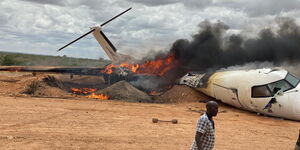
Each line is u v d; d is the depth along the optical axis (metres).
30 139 9.41
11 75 31.50
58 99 20.50
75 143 9.23
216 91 21.33
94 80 35.19
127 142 9.73
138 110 17.61
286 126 14.77
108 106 18.58
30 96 21.17
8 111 14.39
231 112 18.89
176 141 10.25
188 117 16.02
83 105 18.23
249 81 17.80
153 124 13.26
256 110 17.92
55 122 12.41
